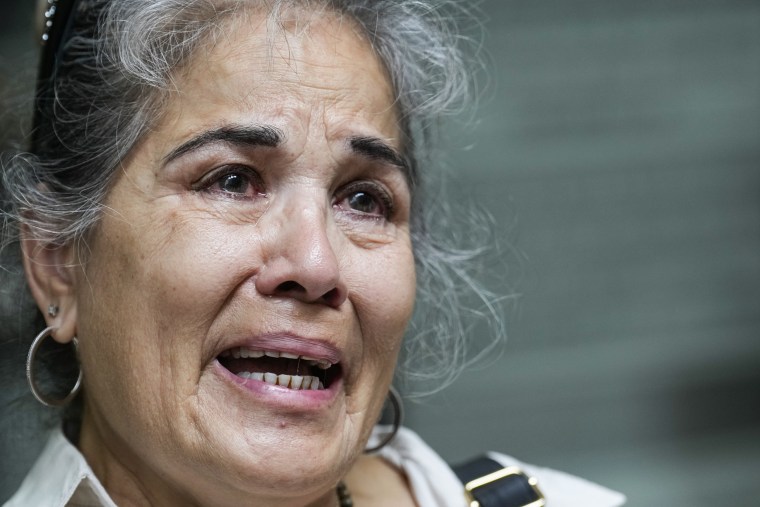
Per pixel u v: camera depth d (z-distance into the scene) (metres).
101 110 1.72
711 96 5.10
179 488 1.74
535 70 4.91
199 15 1.70
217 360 1.66
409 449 2.18
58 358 1.92
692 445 4.87
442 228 2.29
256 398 1.63
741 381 4.96
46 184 1.81
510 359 4.74
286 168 1.67
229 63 1.67
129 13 1.71
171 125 1.67
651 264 4.99
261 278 1.62
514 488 2.11
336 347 1.67
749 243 5.09
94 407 1.85
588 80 4.98
